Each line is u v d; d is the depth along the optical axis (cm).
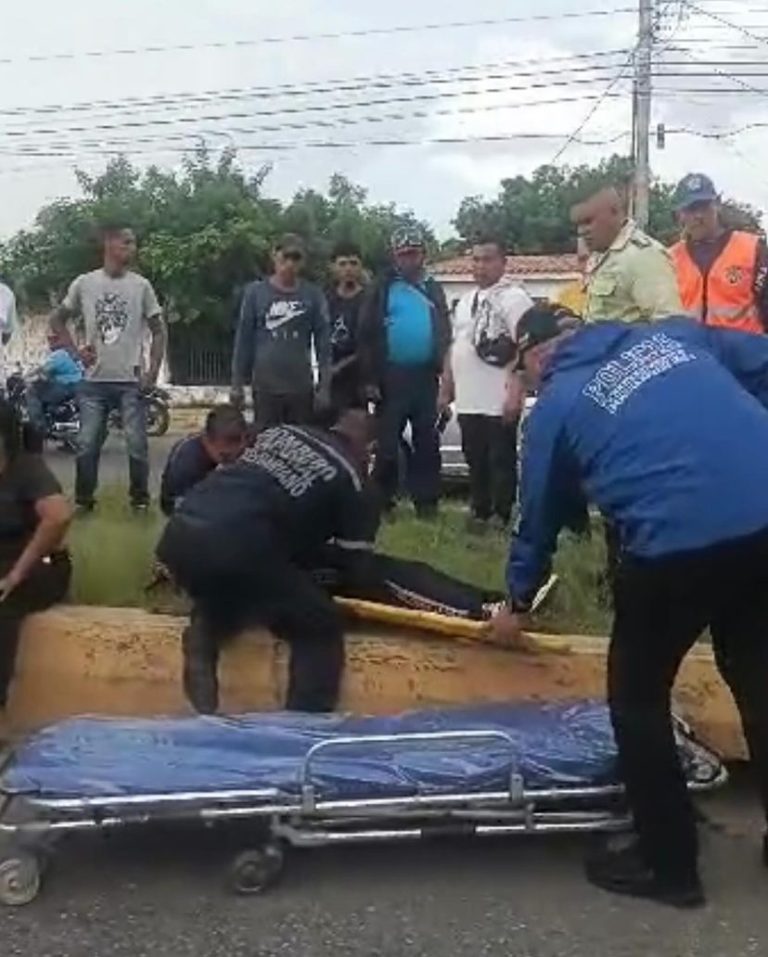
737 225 676
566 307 622
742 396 418
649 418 410
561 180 4747
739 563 404
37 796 415
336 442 529
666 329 437
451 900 427
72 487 914
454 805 432
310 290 808
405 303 796
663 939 401
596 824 438
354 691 522
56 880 440
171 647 537
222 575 503
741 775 522
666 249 614
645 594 409
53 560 549
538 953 392
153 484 1007
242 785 423
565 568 597
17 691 543
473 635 521
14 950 394
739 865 453
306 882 439
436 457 814
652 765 417
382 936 403
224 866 449
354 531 529
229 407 593
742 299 645
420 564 559
